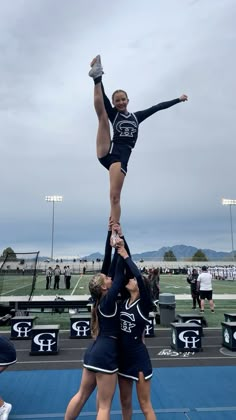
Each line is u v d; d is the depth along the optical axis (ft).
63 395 20.22
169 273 218.59
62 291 87.56
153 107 14.02
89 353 12.75
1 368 16.17
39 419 17.06
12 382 22.45
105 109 12.96
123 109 13.05
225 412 17.67
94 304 13.26
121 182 12.66
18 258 54.90
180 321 36.09
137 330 12.82
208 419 16.88
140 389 12.73
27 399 19.65
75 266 230.07
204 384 21.85
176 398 19.58
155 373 24.00
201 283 50.26
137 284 12.80
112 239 13.12
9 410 16.25
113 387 12.39
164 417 17.13
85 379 12.92
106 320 12.78
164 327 41.19
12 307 44.83
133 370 12.75
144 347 13.16
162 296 42.55
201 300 50.08
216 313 51.08
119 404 18.79
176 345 30.22
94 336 13.06
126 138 12.85
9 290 87.81
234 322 32.19
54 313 52.24
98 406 12.57
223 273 153.99
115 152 12.77
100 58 12.91
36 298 65.82
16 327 35.99
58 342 31.53
